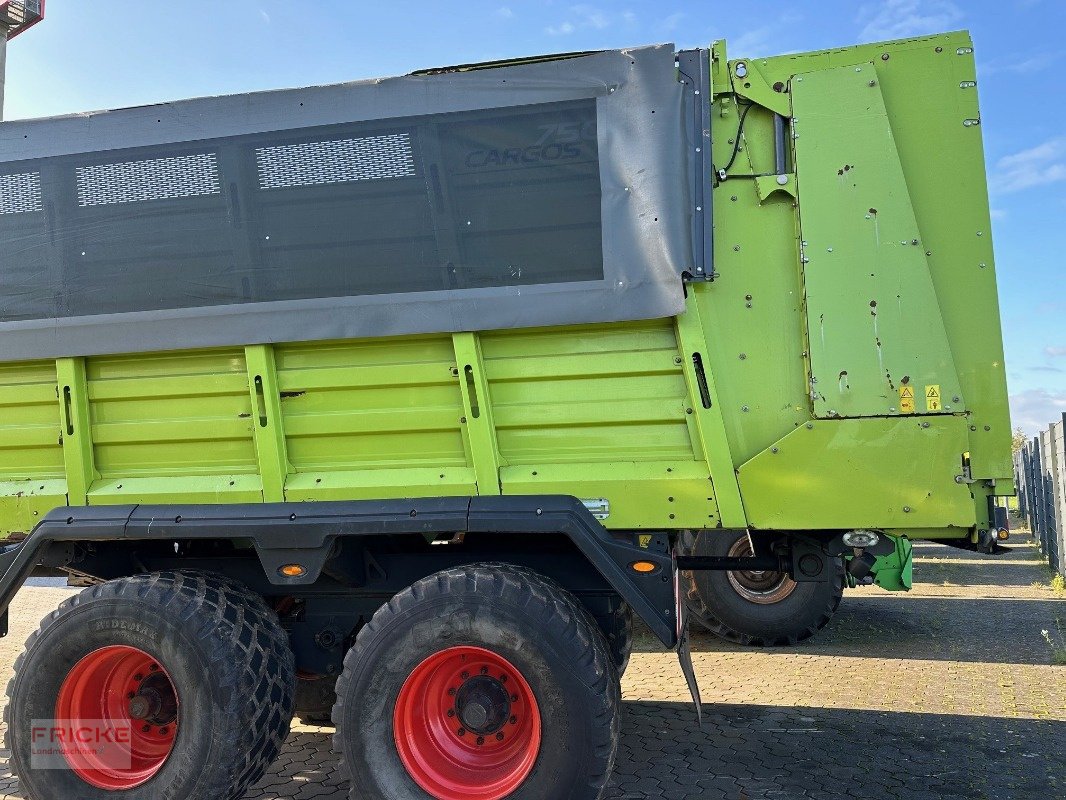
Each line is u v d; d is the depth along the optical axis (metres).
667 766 3.76
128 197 3.53
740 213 3.25
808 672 5.45
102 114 3.57
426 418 3.33
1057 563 10.86
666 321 3.20
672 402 3.21
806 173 3.20
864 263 3.13
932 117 3.19
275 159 3.42
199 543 3.83
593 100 3.23
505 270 3.25
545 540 3.48
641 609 2.99
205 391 3.48
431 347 3.35
